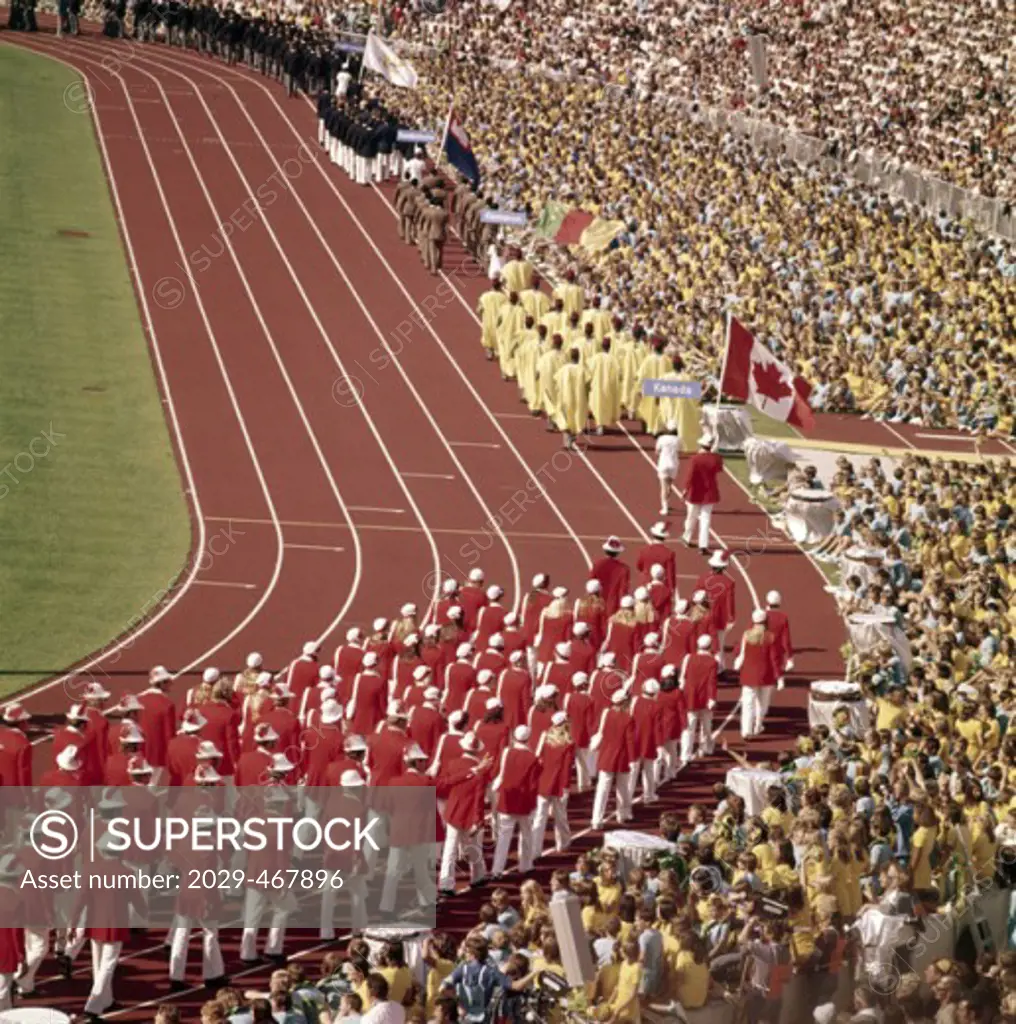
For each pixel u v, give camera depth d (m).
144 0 140.00
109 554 59.47
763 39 117.94
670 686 45.66
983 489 62.28
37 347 78.44
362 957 32.06
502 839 41.72
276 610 56.44
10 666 51.38
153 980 36.72
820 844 36.22
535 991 31.83
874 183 98.44
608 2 127.69
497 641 45.84
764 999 33.19
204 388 75.19
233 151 111.81
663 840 38.22
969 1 117.62
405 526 63.41
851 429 75.69
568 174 100.38
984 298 81.75
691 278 84.69
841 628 58.22
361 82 119.81
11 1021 30.98
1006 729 44.38
